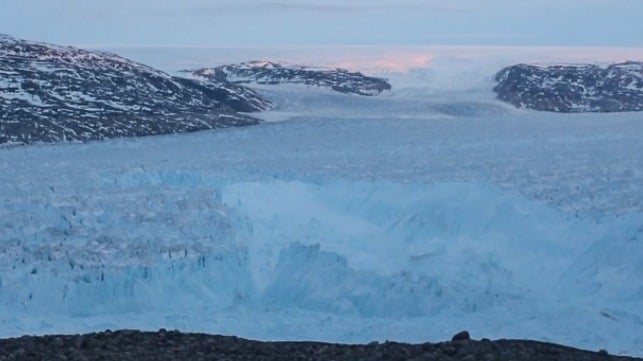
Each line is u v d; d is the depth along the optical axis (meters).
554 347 9.45
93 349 9.05
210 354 9.01
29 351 8.88
